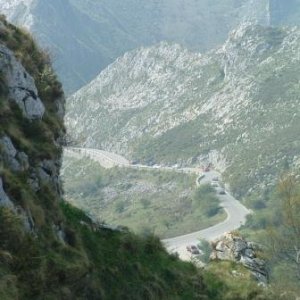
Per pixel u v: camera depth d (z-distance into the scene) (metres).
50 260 22.06
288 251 46.34
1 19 32.88
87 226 30.19
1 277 19.17
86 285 23.78
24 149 25.73
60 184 31.11
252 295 37.03
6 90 27.62
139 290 27.95
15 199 22.73
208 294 34.25
